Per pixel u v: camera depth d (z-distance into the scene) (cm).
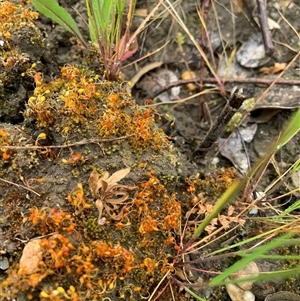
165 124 34
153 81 36
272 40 36
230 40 37
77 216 26
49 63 31
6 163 27
